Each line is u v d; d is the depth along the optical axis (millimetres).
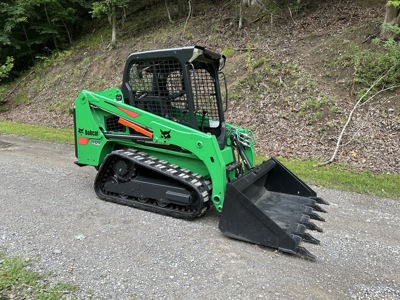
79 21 17875
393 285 3049
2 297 2650
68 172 6211
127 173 4617
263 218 3588
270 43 11086
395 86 8320
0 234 3711
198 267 3186
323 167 6777
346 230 4180
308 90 9125
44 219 4156
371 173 6367
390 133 7492
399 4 8273
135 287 2854
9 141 9086
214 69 4684
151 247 3527
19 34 17266
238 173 4527
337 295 2865
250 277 3062
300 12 11922
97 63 14391
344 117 8164
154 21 15258
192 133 4109
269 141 8242
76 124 5078
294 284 2992
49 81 15094
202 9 14461
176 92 4336
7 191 5125
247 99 9797
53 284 2842
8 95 15562
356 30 9898
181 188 4203
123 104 4605
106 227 3977
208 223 4176
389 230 4227
